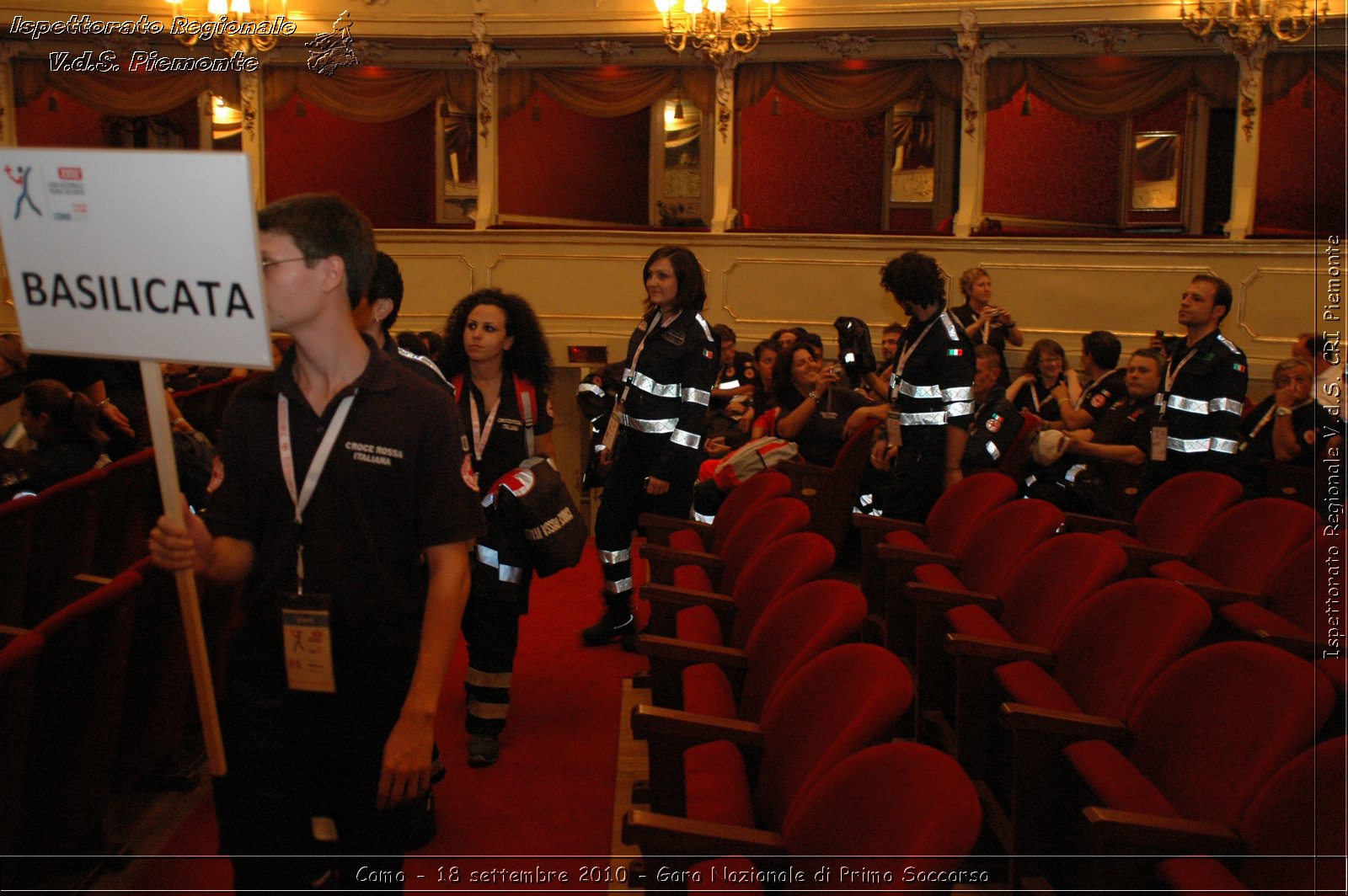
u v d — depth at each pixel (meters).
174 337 1.72
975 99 8.88
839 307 8.94
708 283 9.15
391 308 3.15
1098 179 10.72
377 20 9.27
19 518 3.27
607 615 4.75
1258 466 5.19
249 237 1.65
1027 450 5.20
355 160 11.27
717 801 2.14
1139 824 1.99
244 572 1.96
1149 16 8.25
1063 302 8.59
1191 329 4.66
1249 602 3.36
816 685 2.27
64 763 2.54
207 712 1.88
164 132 11.25
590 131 11.27
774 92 11.11
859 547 6.02
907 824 1.66
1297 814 1.90
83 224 1.71
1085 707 2.71
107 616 2.56
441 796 3.29
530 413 3.75
